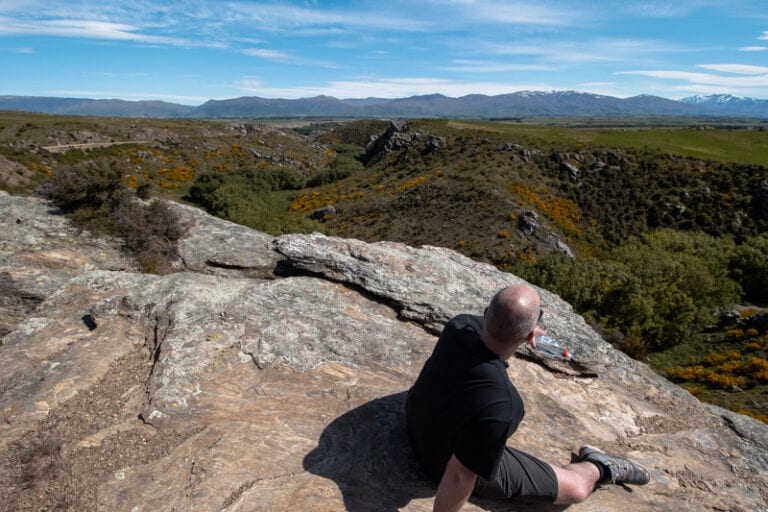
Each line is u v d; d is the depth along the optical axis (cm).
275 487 317
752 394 1816
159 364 441
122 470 332
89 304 585
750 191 5228
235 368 448
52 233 966
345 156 11650
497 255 4497
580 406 492
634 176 5950
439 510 280
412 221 5475
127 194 1077
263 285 596
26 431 374
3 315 759
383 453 361
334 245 726
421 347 530
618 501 356
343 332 526
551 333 587
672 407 526
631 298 2439
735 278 3416
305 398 421
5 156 5734
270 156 10488
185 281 582
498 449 268
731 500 387
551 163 6475
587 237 5147
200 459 337
